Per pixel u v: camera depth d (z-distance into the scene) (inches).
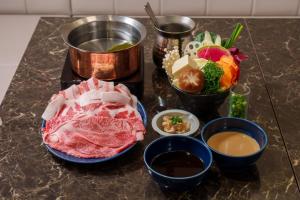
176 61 50.6
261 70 60.7
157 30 56.4
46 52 64.8
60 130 46.9
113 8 87.0
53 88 56.8
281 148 47.6
